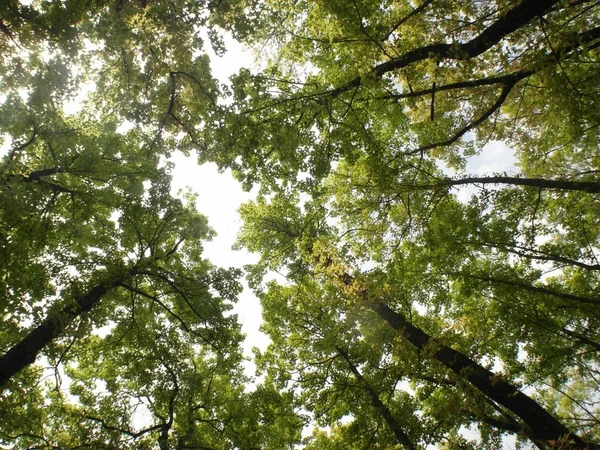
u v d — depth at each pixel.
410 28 8.09
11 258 8.27
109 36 7.02
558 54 5.92
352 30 6.80
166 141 9.41
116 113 9.18
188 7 7.14
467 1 7.32
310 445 14.74
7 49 7.27
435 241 9.61
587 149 10.16
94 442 9.63
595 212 9.23
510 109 9.62
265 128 8.34
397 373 8.23
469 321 9.52
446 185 8.94
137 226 11.48
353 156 8.65
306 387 12.08
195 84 8.70
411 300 10.67
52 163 9.20
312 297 12.05
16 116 8.03
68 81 7.36
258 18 7.68
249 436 12.76
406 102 8.21
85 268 10.44
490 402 8.86
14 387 7.68
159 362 12.09
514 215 9.33
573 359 9.30
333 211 10.69
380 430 10.88
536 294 9.02
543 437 6.98
